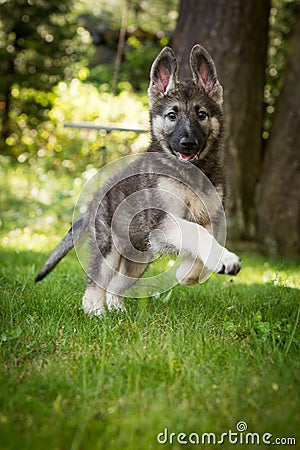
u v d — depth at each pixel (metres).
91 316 4.73
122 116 14.03
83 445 2.61
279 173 10.27
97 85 16.86
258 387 3.20
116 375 3.32
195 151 4.80
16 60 17.14
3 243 9.55
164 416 2.84
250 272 7.86
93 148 13.35
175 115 4.94
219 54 9.93
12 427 2.71
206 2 9.93
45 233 10.83
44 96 17.03
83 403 2.99
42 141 16.56
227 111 10.04
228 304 5.21
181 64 9.98
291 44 10.66
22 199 12.05
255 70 10.22
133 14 20.38
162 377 3.32
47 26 17.08
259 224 10.40
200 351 3.73
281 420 2.83
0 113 17.22
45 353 3.80
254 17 10.01
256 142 10.47
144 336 4.12
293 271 7.58
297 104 10.23
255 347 3.93
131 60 17.64
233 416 2.90
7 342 3.92
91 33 19.42
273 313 4.86
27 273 6.66
